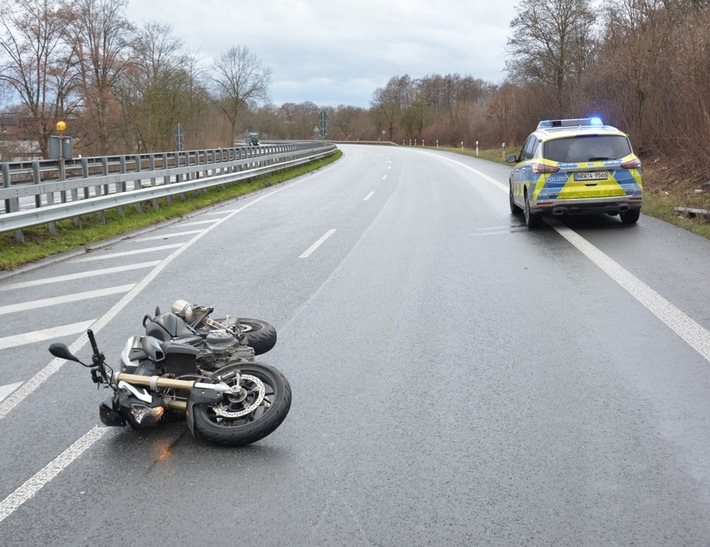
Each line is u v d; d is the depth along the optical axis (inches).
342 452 186.1
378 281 385.4
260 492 166.4
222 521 154.1
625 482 164.9
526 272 393.7
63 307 358.9
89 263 480.7
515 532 146.2
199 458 185.9
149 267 455.2
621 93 1077.8
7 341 302.4
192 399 190.5
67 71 1772.9
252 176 1125.1
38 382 249.9
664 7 968.9
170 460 185.5
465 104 3585.1
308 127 4343.0
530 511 154.1
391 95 4500.5
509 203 709.9
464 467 175.3
